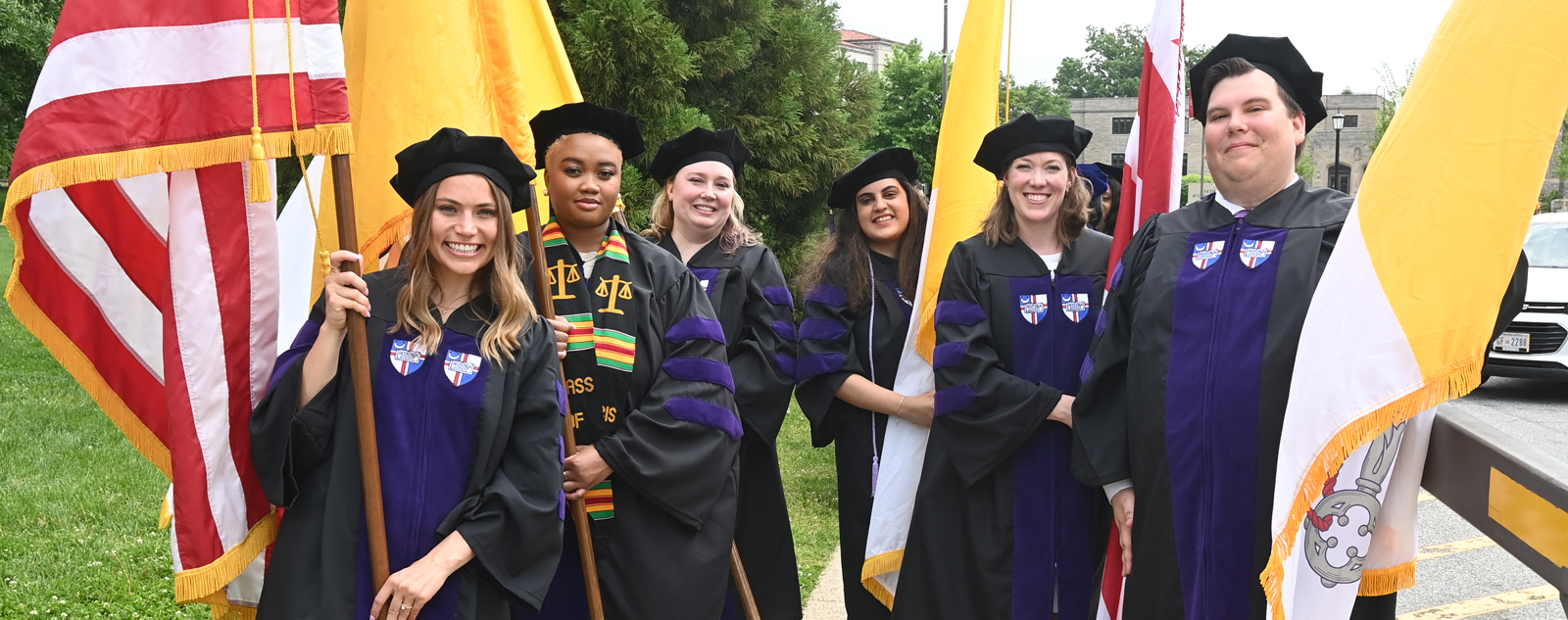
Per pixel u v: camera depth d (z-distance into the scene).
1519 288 2.24
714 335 3.19
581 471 2.88
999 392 3.25
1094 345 3.05
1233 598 2.53
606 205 3.14
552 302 2.87
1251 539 2.51
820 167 11.72
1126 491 2.94
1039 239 3.49
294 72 2.31
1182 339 2.67
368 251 2.89
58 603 4.05
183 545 2.39
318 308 2.53
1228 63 2.73
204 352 2.40
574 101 3.75
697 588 3.06
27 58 12.76
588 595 2.90
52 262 2.50
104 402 2.57
